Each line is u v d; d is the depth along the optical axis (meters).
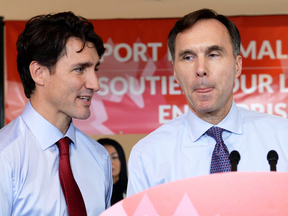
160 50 3.23
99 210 1.65
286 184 0.65
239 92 3.20
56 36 1.48
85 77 1.55
